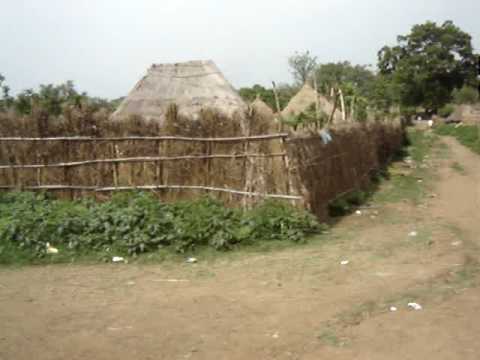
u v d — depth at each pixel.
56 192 10.55
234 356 4.42
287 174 9.29
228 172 9.74
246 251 8.09
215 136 9.84
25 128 10.64
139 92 14.70
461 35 67.25
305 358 4.34
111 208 9.04
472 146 29.88
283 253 7.92
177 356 4.45
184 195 10.08
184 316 5.39
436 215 10.85
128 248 7.94
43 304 5.87
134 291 6.32
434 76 67.62
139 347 4.64
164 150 10.18
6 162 10.73
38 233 8.20
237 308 5.59
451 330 4.77
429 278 6.39
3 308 5.74
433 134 43.78
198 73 14.91
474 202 12.52
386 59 72.44
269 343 4.65
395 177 17.17
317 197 10.34
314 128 11.67
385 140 21.92
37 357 4.46
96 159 10.44
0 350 4.61
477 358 4.21
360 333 4.80
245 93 32.31
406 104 68.69
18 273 7.25
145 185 10.26
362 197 12.82
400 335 4.71
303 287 6.26
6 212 9.11
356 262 7.27
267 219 8.69
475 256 7.38
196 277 6.87
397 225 9.87
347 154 13.37
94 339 4.84
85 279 6.90
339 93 18.30
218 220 8.51
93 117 10.48
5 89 15.67
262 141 9.43
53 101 15.70
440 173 18.75
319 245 8.35
